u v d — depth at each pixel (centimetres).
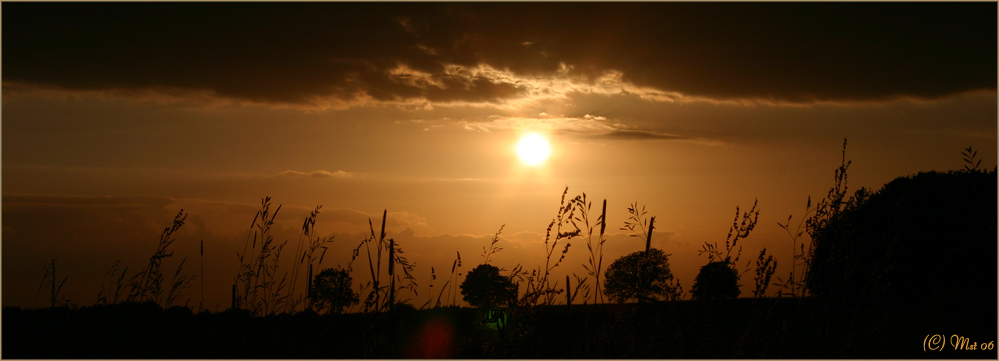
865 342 420
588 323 438
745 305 444
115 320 452
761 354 399
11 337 410
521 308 438
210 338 428
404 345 420
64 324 446
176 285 466
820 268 451
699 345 414
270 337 439
